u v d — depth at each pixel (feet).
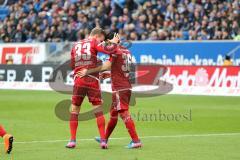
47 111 145.07
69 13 247.29
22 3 273.13
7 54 241.14
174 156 80.43
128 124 87.92
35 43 233.55
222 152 83.92
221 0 226.99
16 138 99.55
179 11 226.17
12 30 262.06
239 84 180.75
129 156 80.48
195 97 180.04
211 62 200.95
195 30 215.51
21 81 221.46
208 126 117.08
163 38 217.15
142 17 228.84
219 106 154.81
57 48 227.81
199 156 80.38
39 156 80.18
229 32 209.15
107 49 88.48
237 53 196.95
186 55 204.64
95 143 93.61
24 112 143.23
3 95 193.06
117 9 243.19
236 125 118.73
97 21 235.81
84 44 90.07
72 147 88.07
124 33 225.15
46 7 264.72
